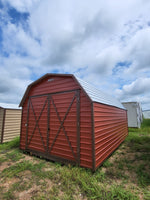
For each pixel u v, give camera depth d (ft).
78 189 9.18
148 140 26.02
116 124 21.45
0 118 28.45
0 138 26.63
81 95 13.55
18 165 13.88
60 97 15.69
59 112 15.39
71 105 14.28
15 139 26.73
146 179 10.55
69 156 13.38
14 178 11.19
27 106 20.33
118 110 24.39
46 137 16.28
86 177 10.46
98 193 8.48
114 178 10.96
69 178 10.51
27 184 10.12
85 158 12.05
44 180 10.66
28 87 19.84
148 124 61.11
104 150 14.44
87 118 12.50
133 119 47.09
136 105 47.34
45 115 17.03
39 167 13.30
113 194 8.30
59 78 16.31
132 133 35.86
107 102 18.03
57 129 15.16
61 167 13.19
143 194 8.63
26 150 18.80
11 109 29.14
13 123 29.32
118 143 21.71
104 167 13.35
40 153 16.65
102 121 14.57
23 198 8.40
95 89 18.89
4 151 20.47
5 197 8.50
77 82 13.62
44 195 8.63
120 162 14.58
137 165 13.79
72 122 13.80
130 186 9.64
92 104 12.21
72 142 13.41
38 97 18.66
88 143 12.03
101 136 13.82
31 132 18.69
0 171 12.76
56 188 9.40
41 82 18.67
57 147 14.78
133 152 18.79
